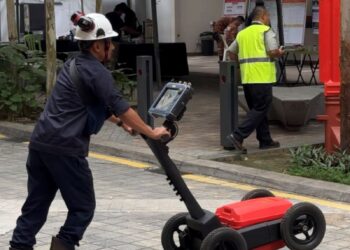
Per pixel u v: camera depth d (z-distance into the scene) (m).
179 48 20.69
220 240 4.66
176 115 4.65
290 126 11.28
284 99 10.98
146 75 10.40
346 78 8.44
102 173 8.83
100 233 6.14
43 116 4.71
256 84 9.17
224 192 7.76
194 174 8.75
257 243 4.96
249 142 10.35
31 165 4.83
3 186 8.09
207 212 4.88
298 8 16.02
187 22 31.81
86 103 4.64
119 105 4.57
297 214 5.04
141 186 8.07
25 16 26.27
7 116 12.92
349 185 7.67
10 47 12.71
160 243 5.84
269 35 9.19
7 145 11.02
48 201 4.98
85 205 4.76
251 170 8.39
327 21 9.08
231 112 9.55
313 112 11.48
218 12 32.41
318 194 7.55
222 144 9.66
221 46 18.88
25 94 12.70
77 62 4.66
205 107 14.38
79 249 5.68
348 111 8.48
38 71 12.77
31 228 4.96
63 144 4.60
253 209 5.00
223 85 9.52
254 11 9.47
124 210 6.94
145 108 10.38
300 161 8.70
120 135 11.14
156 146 4.70
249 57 9.20
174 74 20.64
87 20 4.64
